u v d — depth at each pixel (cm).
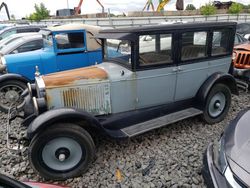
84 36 646
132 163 367
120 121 392
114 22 2880
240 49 657
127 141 425
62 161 335
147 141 424
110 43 418
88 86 369
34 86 404
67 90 362
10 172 355
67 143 330
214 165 269
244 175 228
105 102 382
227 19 3631
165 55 398
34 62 612
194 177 331
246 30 1229
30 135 310
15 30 1254
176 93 434
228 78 464
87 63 668
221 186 244
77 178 342
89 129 364
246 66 628
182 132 452
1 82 556
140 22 2981
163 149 399
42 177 338
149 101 411
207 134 443
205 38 435
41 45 743
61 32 617
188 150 394
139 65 378
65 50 634
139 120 409
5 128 488
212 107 471
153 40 377
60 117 316
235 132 280
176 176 335
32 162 324
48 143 323
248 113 315
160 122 409
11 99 571
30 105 391
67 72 391
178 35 397
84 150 337
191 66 430
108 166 362
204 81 461
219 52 467
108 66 410
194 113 444
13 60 601
